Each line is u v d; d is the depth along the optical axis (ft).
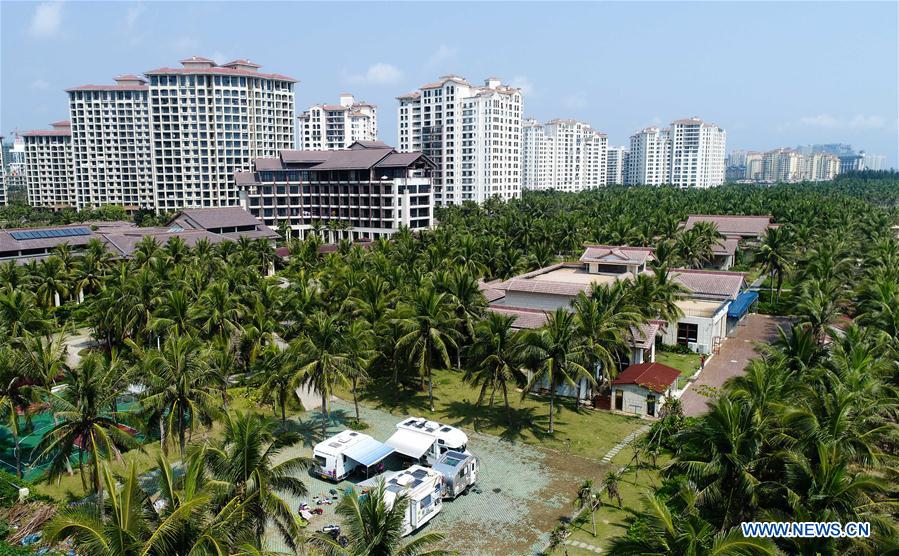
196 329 220.23
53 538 87.76
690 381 228.02
